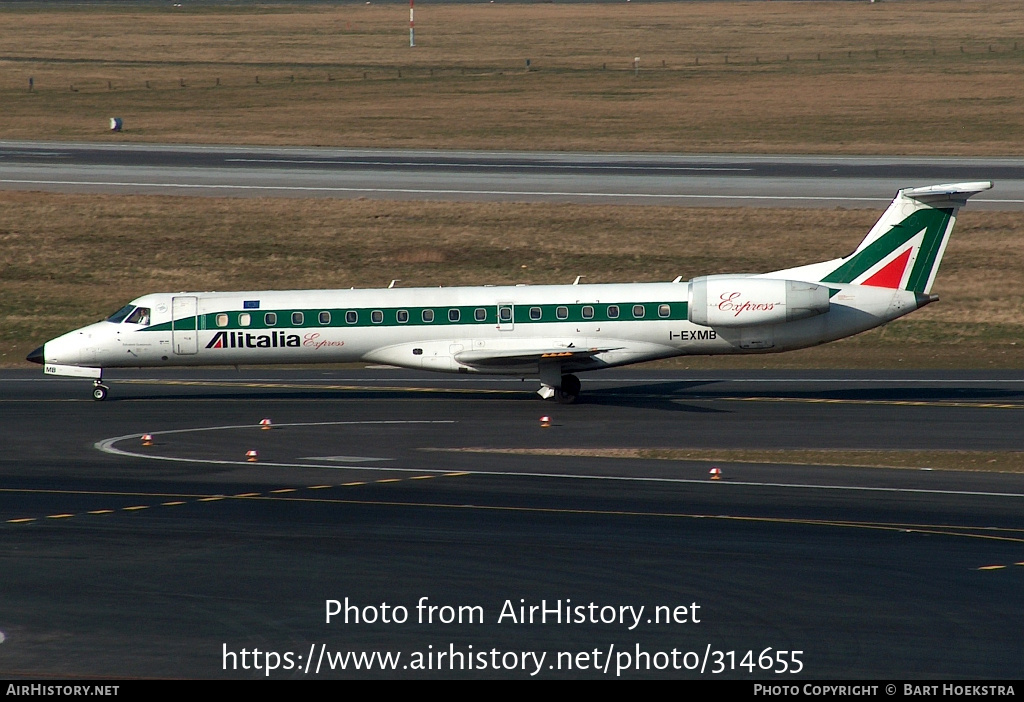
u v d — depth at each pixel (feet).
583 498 285.84
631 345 417.28
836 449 342.85
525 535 253.65
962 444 346.54
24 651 194.39
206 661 190.60
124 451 345.51
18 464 327.88
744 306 408.05
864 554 237.45
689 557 236.84
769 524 260.21
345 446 352.28
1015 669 183.62
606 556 238.48
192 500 286.87
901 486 295.48
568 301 419.33
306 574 229.86
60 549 246.47
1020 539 247.09
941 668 184.14
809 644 194.18
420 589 221.25
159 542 250.98
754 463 325.42
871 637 196.24
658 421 386.93
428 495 290.15
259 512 274.57
